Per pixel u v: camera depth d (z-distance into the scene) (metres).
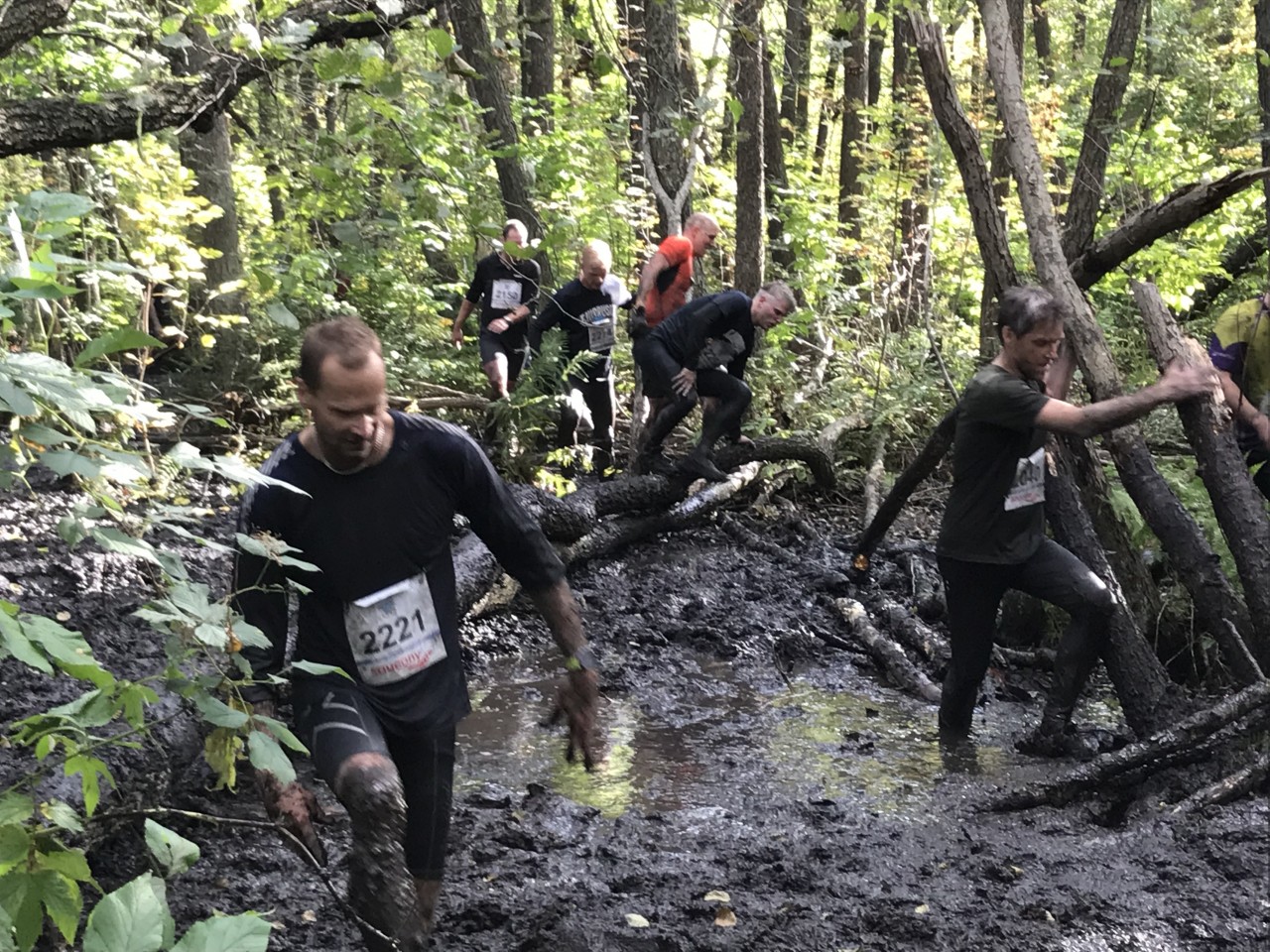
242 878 4.00
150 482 2.15
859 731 6.02
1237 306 5.48
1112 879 4.19
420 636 3.09
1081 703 6.56
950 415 6.85
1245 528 5.33
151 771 3.99
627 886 4.11
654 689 6.55
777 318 8.58
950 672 5.81
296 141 4.85
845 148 18.42
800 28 13.11
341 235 4.58
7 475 1.80
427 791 3.21
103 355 1.93
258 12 4.55
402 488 3.01
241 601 2.94
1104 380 5.72
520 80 16.12
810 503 10.16
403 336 11.91
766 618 7.64
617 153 14.38
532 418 9.33
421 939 2.99
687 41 10.98
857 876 4.22
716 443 9.88
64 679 4.43
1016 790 4.92
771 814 4.88
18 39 4.04
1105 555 6.14
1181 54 10.93
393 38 4.98
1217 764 4.92
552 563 3.23
